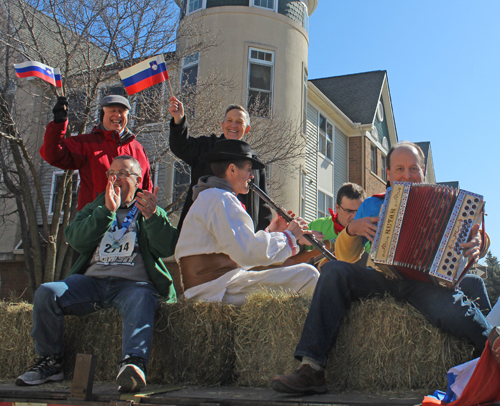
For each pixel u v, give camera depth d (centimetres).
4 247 1366
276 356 240
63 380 271
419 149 281
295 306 238
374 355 221
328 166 1747
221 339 254
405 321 220
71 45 1009
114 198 285
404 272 218
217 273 281
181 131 377
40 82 1059
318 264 412
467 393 185
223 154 297
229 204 276
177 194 1216
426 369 217
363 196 426
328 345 219
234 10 1291
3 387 248
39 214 1352
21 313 286
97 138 398
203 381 251
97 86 991
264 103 1254
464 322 210
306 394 212
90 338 273
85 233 282
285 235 281
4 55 1059
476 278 271
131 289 270
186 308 257
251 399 197
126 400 208
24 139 1202
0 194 1245
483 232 229
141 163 406
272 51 1312
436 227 211
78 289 272
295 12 1377
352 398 201
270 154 1112
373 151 2081
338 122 1862
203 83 1066
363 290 229
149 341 245
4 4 1027
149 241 294
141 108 1002
